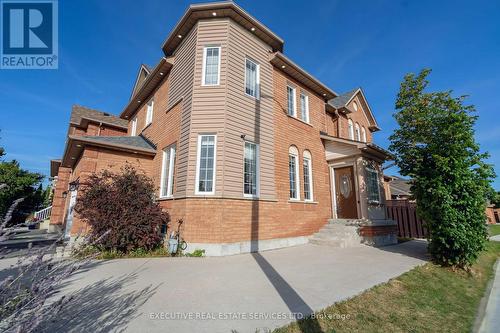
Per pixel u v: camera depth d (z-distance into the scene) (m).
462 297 5.43
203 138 8.88
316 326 3.36
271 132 10.32
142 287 4.69
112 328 3.12
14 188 16.00
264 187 9.49
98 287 4.67
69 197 13.62
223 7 9.43
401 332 3.58
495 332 3.97
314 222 11.29
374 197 11.81
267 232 9.19
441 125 7.95
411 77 9.32
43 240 11.56
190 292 4.44
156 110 12.81
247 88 10.02
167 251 8.05
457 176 7.26
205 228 7.92
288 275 5.62
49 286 2.15
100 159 10.44
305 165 11.78
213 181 8.39
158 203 9.03
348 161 12.14
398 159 9.23
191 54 9.90
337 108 16.27
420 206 8.08
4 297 2.10
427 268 6.96
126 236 7.64
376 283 5.23
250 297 4.23
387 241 11.54
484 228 7.36
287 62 11.22
